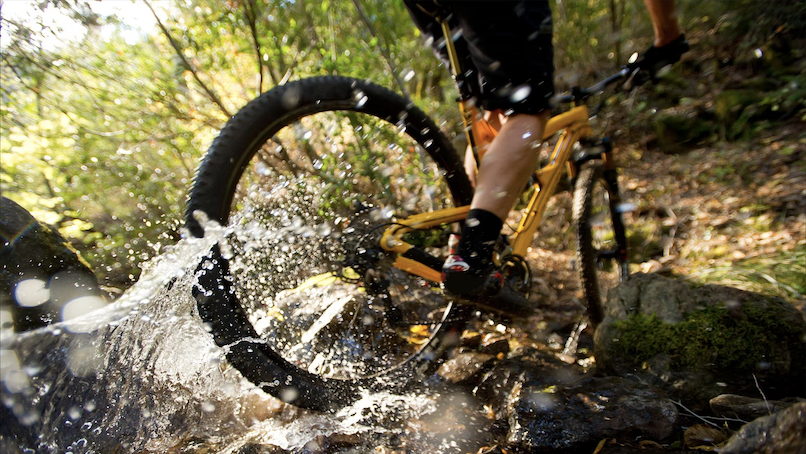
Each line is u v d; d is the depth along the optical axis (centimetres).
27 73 262
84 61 271
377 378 179
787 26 525
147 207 283
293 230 189
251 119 155
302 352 201
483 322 243
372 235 177
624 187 419
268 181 276
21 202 246
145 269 171
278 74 325
